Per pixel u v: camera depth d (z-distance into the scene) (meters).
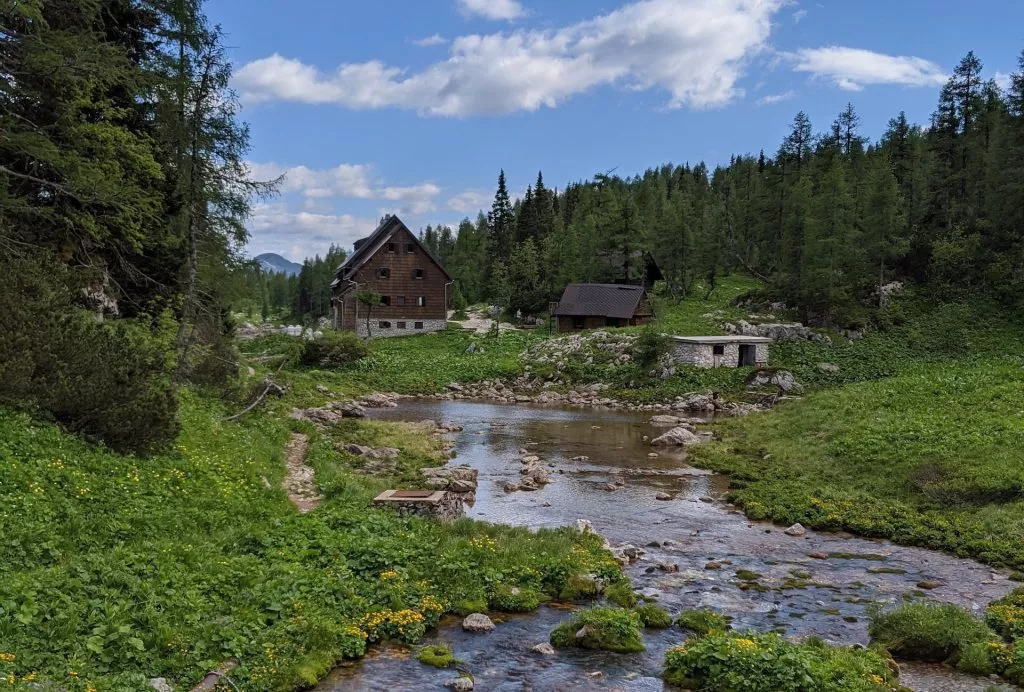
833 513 22.48
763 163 135.75
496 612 14.52
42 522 12.28
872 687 10.50
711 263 88.81
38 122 21.77
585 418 46.66
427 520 19.17
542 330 83.44
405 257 85.62
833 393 39.25
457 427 41.38
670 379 55.47
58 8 21.94
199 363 30.88
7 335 16.23
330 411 41.81
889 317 60.84
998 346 53.38
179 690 9.48
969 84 73.75
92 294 27.45
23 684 7.90
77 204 24.52
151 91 24.44
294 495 21.31
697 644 11.92
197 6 23.91
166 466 17.77
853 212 66.44
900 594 16.02
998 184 62.12
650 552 19.14
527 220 118.75
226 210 25.69
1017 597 14.92
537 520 22.05
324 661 11.31
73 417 16.52
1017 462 23.89
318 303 136.00
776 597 15.76
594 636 12.80
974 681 11.66
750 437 36.16
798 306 66.94
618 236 93.06
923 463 25.61
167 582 11.95
